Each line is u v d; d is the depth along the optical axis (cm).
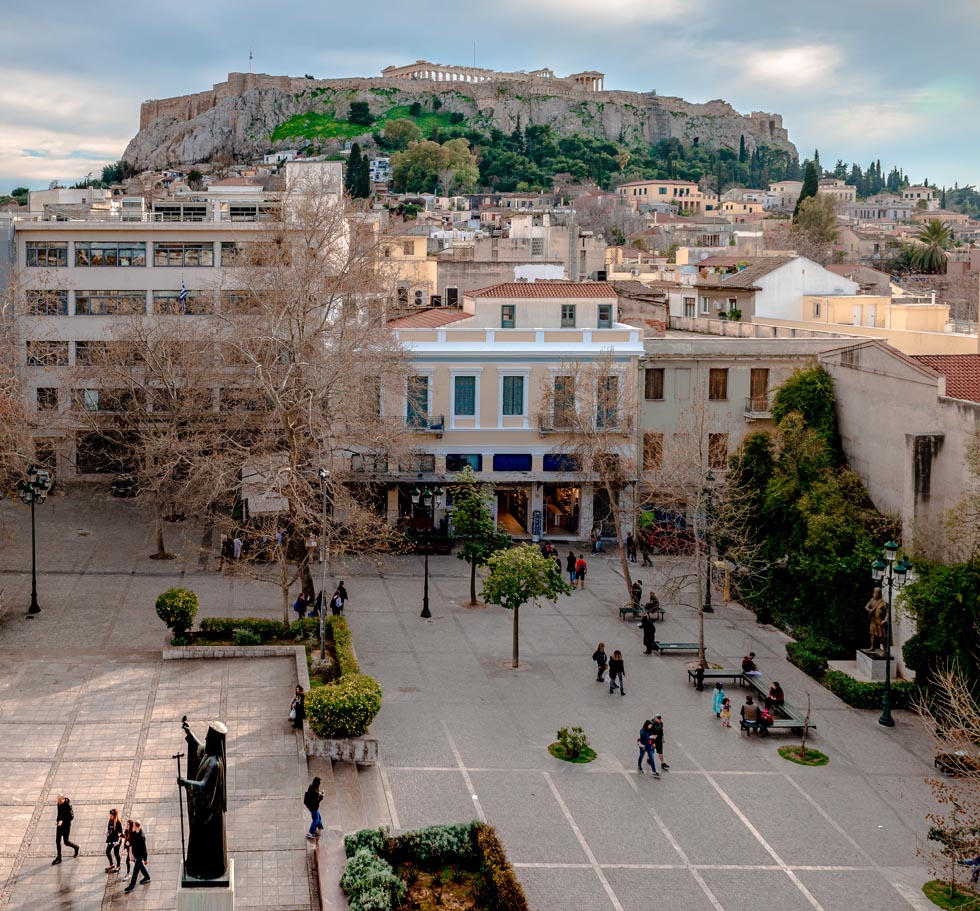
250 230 7169
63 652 4328
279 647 4403
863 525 4931
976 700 4025
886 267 17775
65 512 6650
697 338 6731
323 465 5041
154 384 6406
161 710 3809
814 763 3694
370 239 6956
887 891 2902
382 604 5278
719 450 6538
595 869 2947
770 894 2864
